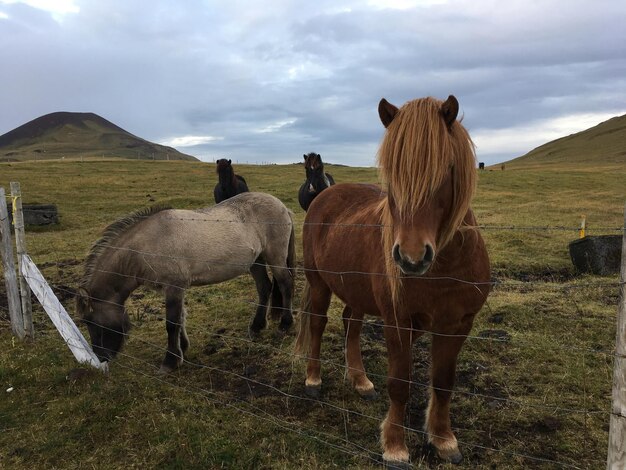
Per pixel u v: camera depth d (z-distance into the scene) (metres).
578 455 2.69
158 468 2.76
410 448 2.87
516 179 29.05
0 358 4.23
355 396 3.55
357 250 2.91
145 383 3.79
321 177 11.02
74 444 3.00
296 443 2.91
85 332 5.12
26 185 23.39
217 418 3.23
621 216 12.75
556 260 7.58
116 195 21.48
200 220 4.46
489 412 3.18
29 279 4.54
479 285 2.31
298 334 3.95
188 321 5.38
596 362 3.83
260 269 5.10
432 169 1.81
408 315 2.41
